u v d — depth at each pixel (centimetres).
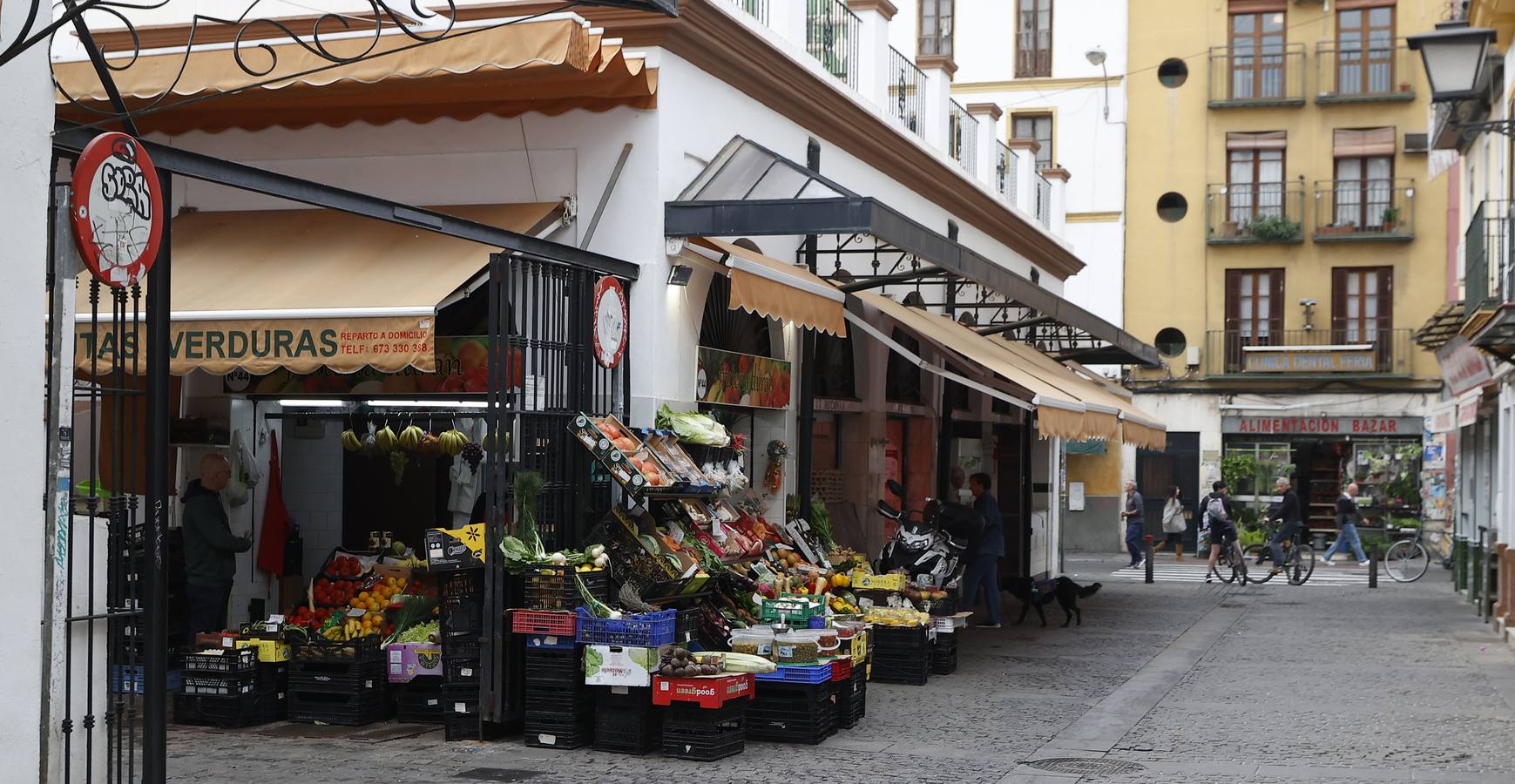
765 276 1109
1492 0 1656
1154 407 3622
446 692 947
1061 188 2744
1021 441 2300
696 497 1141
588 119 1184
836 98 1500
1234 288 3612
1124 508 3578
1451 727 1048
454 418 1194
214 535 1104
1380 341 3509
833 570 1349
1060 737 995
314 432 1274
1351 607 2022
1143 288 3653
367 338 948
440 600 958
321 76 1083
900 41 3797
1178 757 927
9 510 578
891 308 1394
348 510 1267
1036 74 3716
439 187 1223
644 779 836
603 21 1167
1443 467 3195
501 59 1038
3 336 575
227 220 1218
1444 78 1203
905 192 1788
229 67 1104
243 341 966
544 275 1010
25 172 587
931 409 1928
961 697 1166
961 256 1289
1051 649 1505
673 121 1188
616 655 899
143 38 1197
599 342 1064
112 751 642
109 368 964
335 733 968
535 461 987
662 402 1162
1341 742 983
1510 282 1534
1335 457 3553
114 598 638
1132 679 1282
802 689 951
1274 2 3603
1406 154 3516
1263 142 3603
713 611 1036
